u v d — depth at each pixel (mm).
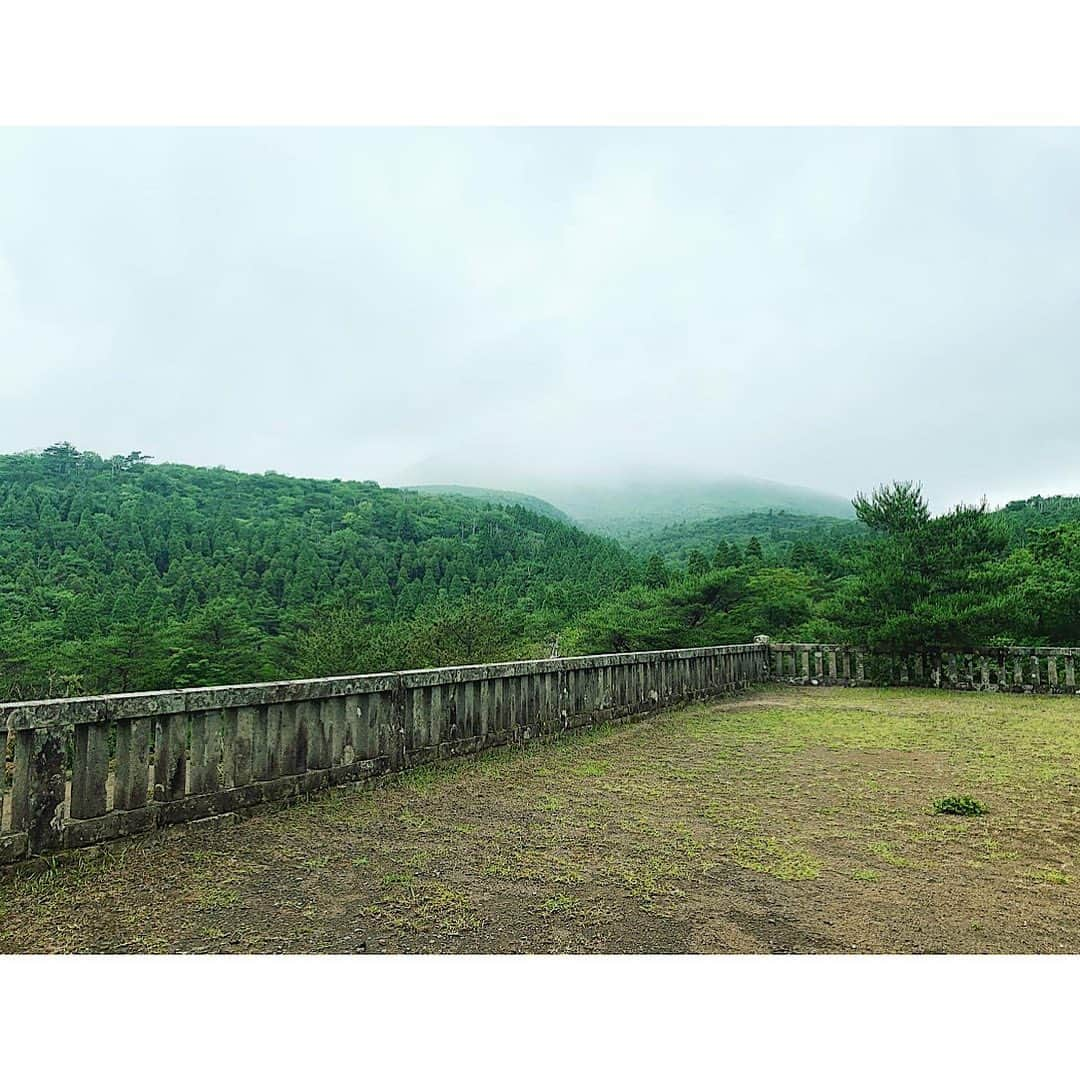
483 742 7996
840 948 3625
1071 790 6617
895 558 16047
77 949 3584
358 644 26844
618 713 10531
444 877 4461
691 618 23297
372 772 6605
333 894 4211
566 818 5703
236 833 5203
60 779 4465
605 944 3670
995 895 4215
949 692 14711
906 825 5539
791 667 16328
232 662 26891
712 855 4863
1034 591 18047
